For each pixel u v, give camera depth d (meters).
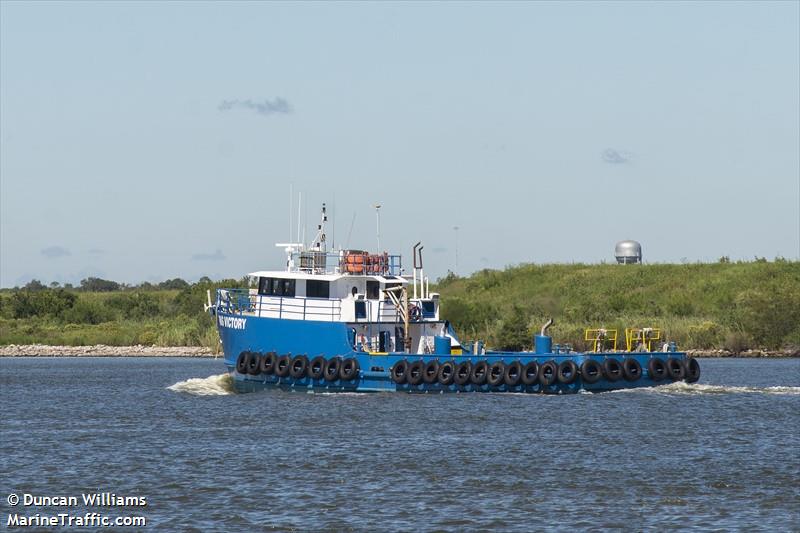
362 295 165.50
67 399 177.00
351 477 100.75
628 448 115.88
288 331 165.50
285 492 94.69
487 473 102.38
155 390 190.88
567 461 108.38
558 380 157.62
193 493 94.75
